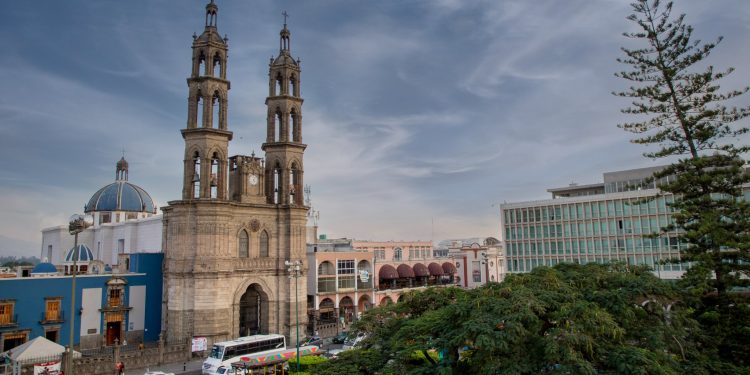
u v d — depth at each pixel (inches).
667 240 3442.4
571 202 3907.5
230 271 2635.3
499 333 918.4
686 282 1375.5
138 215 4153.5
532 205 4092.0
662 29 1561.3
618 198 3695.9
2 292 2308.1
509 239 4192.9
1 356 2091.5
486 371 922.7
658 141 1603.1
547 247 3978.8
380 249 4670.3
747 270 1373.0
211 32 2760.8
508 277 1222.3
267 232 2878.9
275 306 2847.0
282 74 3048.7
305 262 2952.8
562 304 1003.9
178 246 2568.9
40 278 2412.6
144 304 2728.8
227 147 2733.8
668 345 1112.2
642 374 884.6
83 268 3088.1
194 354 2423.7
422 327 1111.6
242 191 2815.0
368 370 1173.7
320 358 2034.9
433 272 4874.5
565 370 887.1
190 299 2532.0
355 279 3907.5
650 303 1133.7
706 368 1138.7
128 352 2253.9
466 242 6619.1
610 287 1163.3
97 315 2568.9
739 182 1472.7
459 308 1060.5
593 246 3762.3
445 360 1031.6
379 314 1330.0
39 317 2388.0
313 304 3629.4
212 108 2706.7
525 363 932.0
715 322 1333.7
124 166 4365.2
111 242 3858.3
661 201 3511.3
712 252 1412.4
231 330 2632.9
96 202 4126.5
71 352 1427.2
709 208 1475.1
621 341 1005.2
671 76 1555.1
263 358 2011.6
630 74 1631.4
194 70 2723.9
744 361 1277.1
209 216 2576.3
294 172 3046.3
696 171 1482.5
